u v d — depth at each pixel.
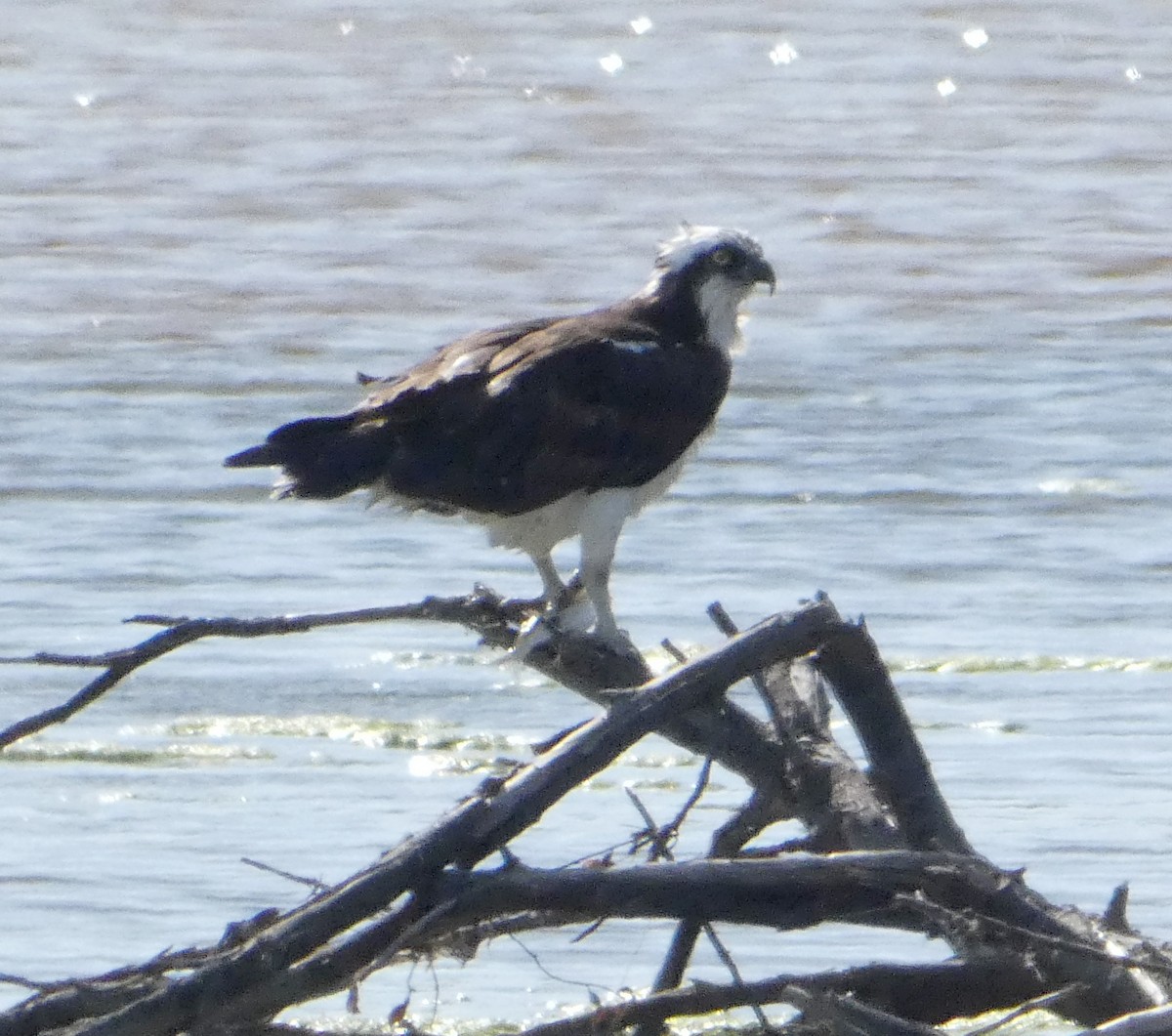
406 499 11.03
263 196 29.00
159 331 24.00
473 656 15.59
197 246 26.88
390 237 27.33
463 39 39.09
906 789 8.59
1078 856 12.09
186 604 16.41
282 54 37.75
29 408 21.27
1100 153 32.12
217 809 12.97
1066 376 22.83
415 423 10.95
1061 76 36.78
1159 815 12.71
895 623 16.20
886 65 37.62
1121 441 20.66
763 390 22.20
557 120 33.56
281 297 25.14
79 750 13.86
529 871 7.73
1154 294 25.94
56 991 7.76
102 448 20.17
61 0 41.25
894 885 8.09
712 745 8.85
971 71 37.09
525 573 17.05
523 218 28.22
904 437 20.73
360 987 10.51
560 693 15.00
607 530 11.34
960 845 8.61
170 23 39.72
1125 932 8.25
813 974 8.65
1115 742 13.92
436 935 7.95
